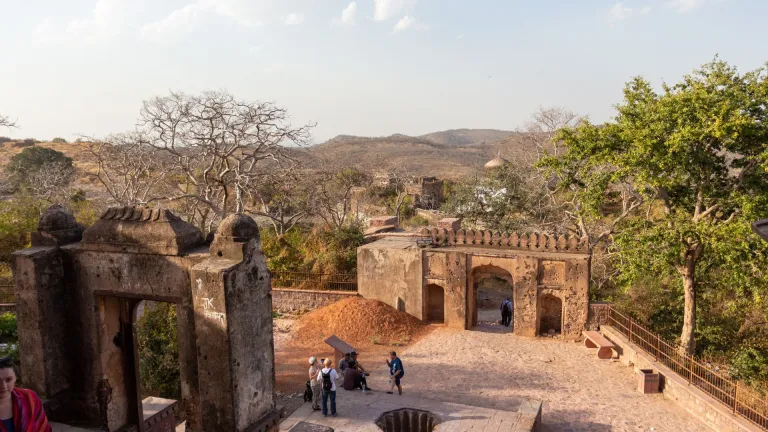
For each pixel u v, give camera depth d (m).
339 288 28.27
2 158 74.31
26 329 9.51
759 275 16.48
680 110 16.88
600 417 15.96
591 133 19.56
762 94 16.45
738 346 20.34
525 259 23.41
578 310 22.86
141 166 34.25
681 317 21.80
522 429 14.21
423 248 25.31
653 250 18.19
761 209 16.42
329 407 16.08
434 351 21.95
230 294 8.59
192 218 34.25
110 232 9.51
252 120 29.75
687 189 19.94
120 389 10.23
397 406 16.12
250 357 9.15
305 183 40.00
